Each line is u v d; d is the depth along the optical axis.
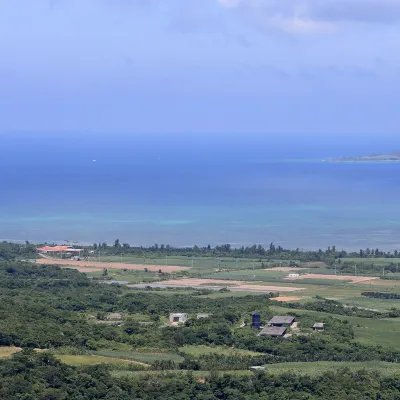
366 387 191.75
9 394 167.75
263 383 190.00
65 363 194.88
